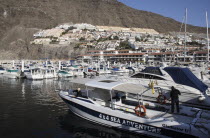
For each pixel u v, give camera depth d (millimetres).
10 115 15641
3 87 30688
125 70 57875
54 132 12406
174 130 10344
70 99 15039
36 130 12711
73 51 140375
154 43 143750
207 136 9570
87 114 13922
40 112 16422
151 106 14156
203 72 26812
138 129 11508
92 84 14102
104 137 11656
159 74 18812
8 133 12219
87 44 150125
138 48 123188
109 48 131375
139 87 14594
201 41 142375
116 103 13953
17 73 45156
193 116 11914
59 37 181625
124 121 12023
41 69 51469
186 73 17672
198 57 77062
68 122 13945
